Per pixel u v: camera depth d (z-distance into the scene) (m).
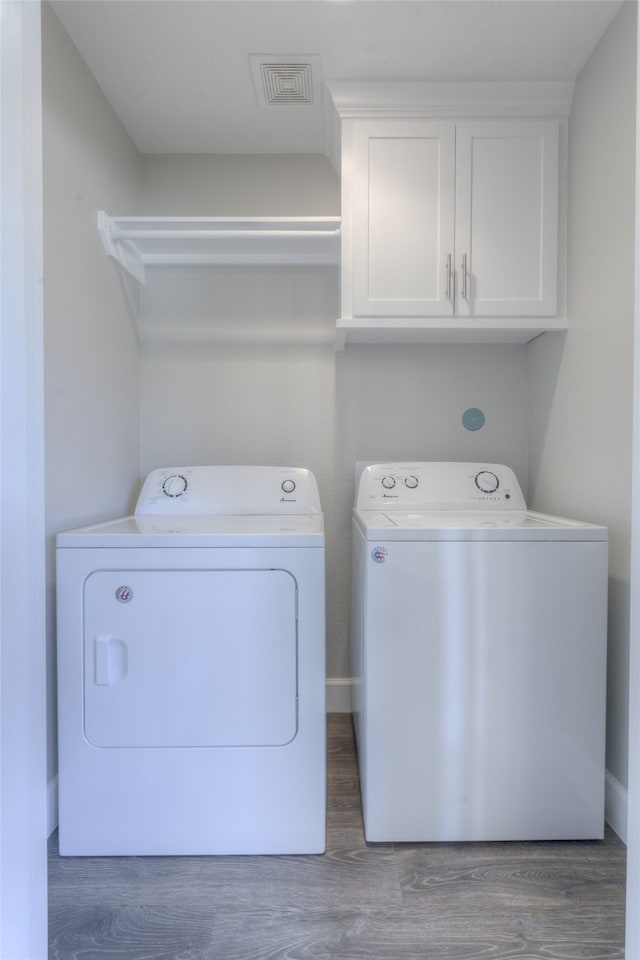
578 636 1.22
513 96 1.54
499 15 1.29
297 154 1.93
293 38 1.37
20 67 0.71
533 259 1.57
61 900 1.08
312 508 1.72
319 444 1.96
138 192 1.92
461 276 1.57
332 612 1.96
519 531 1.21
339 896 1.09
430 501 1.73
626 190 1.29
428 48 1.40
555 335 1.69
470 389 1.95
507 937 1.00
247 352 1.95
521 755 1.22
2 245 0.69
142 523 1.45
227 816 1.19
